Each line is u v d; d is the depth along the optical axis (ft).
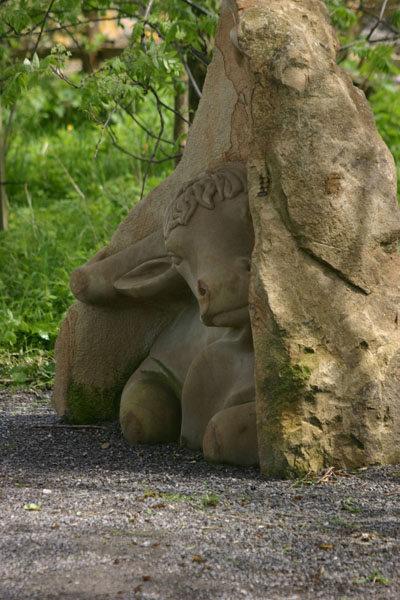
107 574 14.75
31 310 40.14
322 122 20.79
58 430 26.55
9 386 33.50
